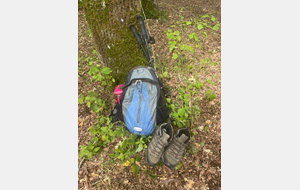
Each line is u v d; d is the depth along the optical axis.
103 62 2.26
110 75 2.29
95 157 1.93
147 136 1.88
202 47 3.06
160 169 1.81
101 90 2.53
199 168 1.80
